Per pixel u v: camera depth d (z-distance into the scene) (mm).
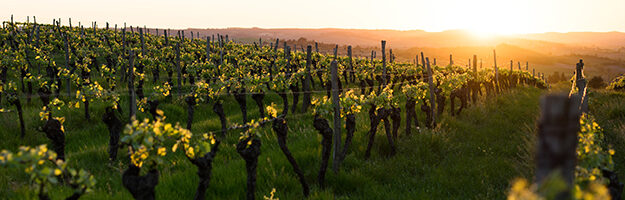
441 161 8719
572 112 1783
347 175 7301
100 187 6762
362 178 7242
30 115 11562
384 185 7176
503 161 8531
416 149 9133
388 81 23328
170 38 40844
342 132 10273
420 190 6922
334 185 7070
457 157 8930
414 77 23297
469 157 8961
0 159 3078
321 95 18688
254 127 5879
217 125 11555
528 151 9070
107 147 9227
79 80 13539
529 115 15523
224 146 9273
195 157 4934
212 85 13367
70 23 36781
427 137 9688
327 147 6938
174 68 26047
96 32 38875
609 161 4352
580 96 9906
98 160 8641
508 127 12734
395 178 7586
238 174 6957
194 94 11445
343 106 7988
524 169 7988
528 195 1998
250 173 5859
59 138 7656
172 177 6836
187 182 6555
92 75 20578
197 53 29844
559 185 1729
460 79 14586
